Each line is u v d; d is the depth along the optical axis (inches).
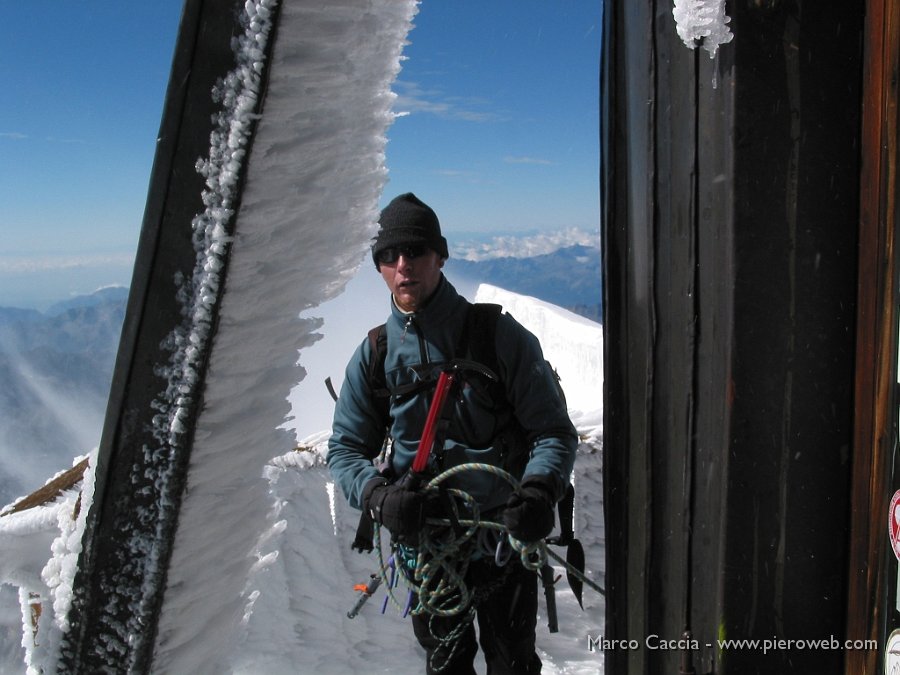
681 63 64.7
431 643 108.6
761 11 58.9
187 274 58.1
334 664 135.0
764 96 59.4
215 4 53.6
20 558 83.7
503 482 102.4
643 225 71.2
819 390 62.5
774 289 61.2
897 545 56.7
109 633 66.0
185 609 66.8
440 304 101.3
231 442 62.8
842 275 61.8
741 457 62.7
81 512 67.1
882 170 57.2
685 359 67.0
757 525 63.4
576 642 155.2
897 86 55.4
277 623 143.6
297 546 170.1
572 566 103.6
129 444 62.2
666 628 71.9
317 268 60.8
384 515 96.5
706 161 63.1
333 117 56.9
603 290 77.9
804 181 60.6
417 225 99.0
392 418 108.3
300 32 53.7
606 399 78.3
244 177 55.6
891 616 58.0
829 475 63.6
